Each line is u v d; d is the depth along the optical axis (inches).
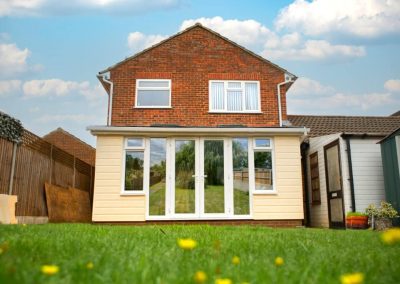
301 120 695.1
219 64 603.8
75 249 130.0
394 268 105.8
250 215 486.6
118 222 476.7
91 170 715.4
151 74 591.8
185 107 582.6
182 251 134.5
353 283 73.7
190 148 501.0
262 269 94.1
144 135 498.3
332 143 519.2
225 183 493.4
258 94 597.6
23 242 139.3
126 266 94.8
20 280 74.0
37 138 462.0
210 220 482.0
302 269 99.0
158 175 492.1
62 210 537.6
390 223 410.9
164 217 479.2
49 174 504.4
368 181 479.5
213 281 84.1
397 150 427.2
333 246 169.2
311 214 615.2
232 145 504.7
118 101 578.2
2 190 375.9
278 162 501.4
